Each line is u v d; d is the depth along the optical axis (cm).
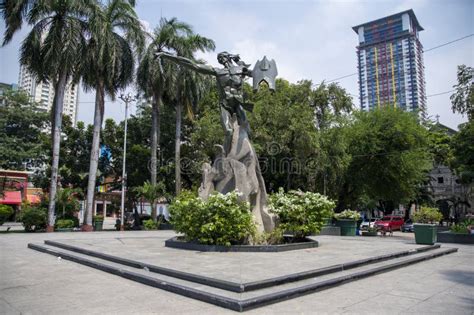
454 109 1955
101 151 3325
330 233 1845
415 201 4225
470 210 4881
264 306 518
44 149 3266
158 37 2556
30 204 2573
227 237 961
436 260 1044
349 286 662
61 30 2127
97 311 498
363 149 2617
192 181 3083
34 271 800
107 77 2289
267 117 2377
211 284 585
